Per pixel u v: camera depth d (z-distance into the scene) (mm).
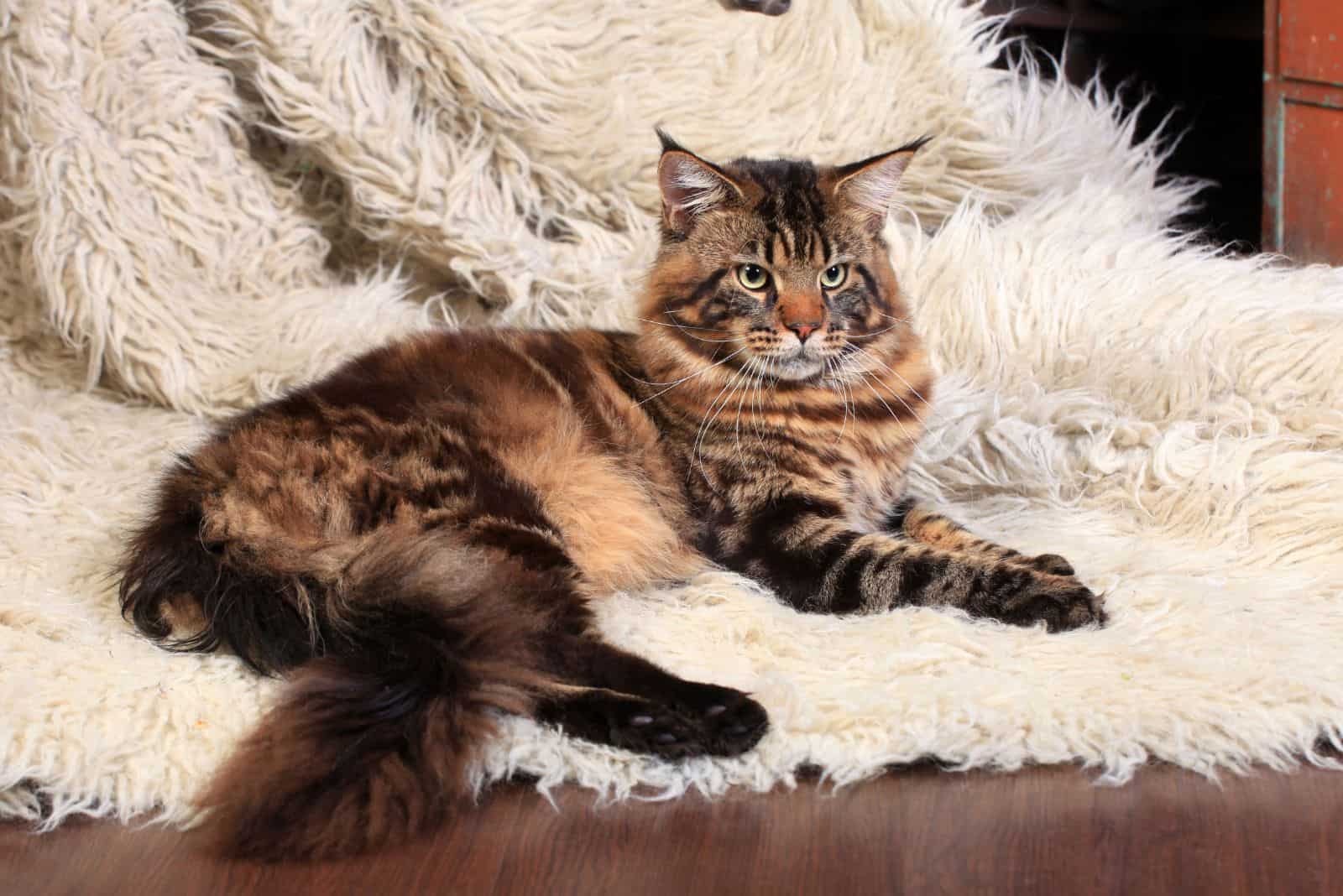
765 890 1334
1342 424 2213
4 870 1407
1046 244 2699
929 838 1413
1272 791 1486
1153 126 3629
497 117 2805
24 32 2520
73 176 2576
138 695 1623
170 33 2695
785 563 1963
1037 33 3523
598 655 1651
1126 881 1332
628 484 2006
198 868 1393
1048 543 2141
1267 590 1938
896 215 2975
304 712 1463
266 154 2904
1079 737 1533
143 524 1947
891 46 2971
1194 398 2324
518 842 1422
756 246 1977
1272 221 2992
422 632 1565
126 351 2641
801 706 1580
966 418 2355
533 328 2398
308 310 2732
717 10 2959
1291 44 2881
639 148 2877
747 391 2012
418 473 1812
